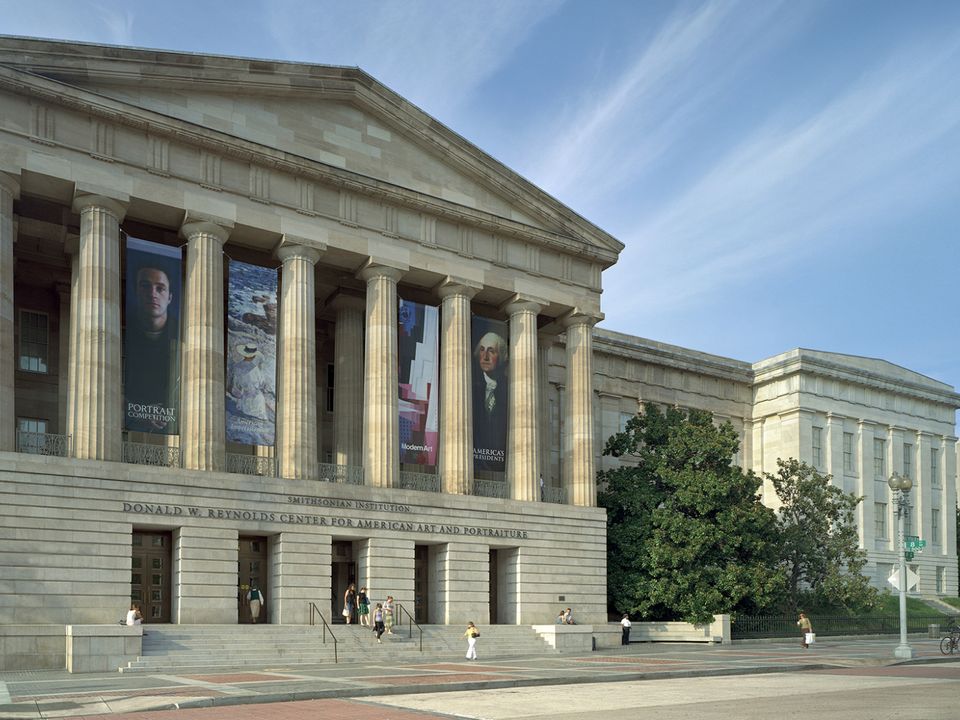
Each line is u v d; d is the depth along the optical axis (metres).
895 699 25.28
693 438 62.28
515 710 23.05
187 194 46.22
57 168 42.56
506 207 58.69
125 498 41.78
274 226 48.78
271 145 49.78
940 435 96.19
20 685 29.34
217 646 40.34
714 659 42.16
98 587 40.28
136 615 39.12
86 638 36.28
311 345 49.38
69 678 32.50
